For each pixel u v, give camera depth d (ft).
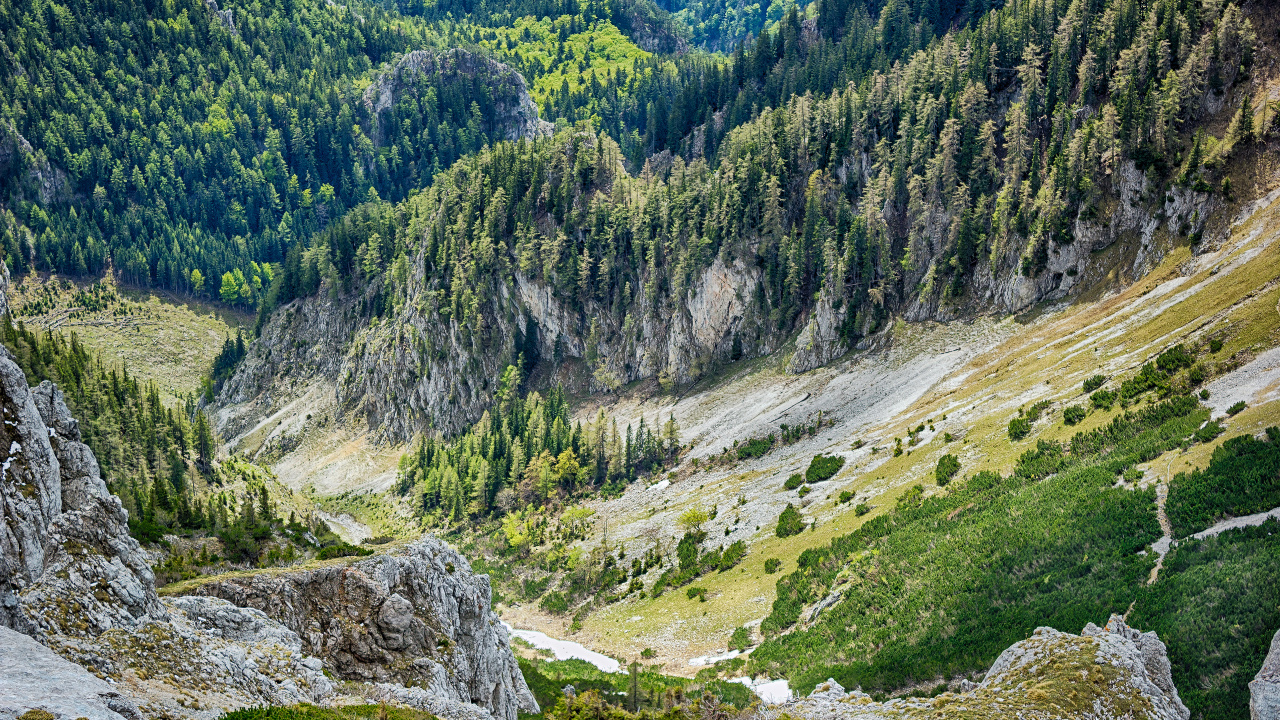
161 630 129.08
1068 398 409.90
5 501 119.65
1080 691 170.19
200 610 148.66
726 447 585.63
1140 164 519.19
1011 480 362.33
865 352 611.06
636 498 575.38
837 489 458.09
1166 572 242.17
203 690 121.80
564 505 608.19
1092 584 261.44
